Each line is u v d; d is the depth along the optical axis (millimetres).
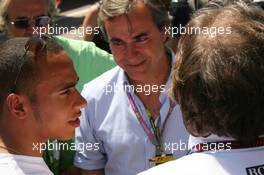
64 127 1632
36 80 1524
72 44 2871
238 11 1319
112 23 2117
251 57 1211
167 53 2293
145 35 2123
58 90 1570
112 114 2246
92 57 2867
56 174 2428
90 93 2277
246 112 1226
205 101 1247
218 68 1214
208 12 1344
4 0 2770
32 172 1549
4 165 1485
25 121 1549
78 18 11508
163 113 2201
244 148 1258
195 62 1254
